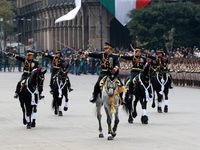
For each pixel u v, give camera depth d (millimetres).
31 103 31312
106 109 27234
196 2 135625
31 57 33969
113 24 174125
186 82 68938
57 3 191875
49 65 130125
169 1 135250
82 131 30188
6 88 67750
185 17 121812
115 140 26797
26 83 31562
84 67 107125
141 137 27766
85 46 164750
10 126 32781
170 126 32000
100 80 27719
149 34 120688
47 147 24750
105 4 123000
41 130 30781
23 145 25406
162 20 120938
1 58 122875
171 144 25406
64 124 33438
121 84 27938
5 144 25781
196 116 37188
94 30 144750
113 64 28359
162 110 41562
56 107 39094
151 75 33562
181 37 120438
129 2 123688
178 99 50781
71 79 88125
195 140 26562
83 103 47406
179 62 71188
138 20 122000
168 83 40406
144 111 33438
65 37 185000
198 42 122750
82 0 145750
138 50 35500
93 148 24438
